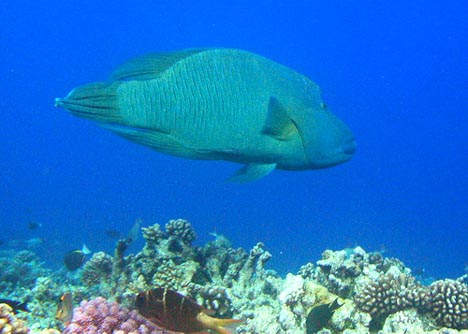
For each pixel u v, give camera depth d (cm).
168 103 390
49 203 6994
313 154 430
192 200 8106
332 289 742
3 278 1379
